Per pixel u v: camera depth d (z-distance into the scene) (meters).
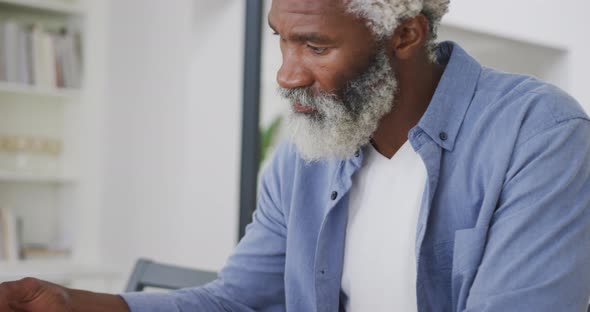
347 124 1.19
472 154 1.23
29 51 3.46
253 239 1.48
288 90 1.19
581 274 1.09
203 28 3.20
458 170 1.24
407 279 1.28
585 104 1.78
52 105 3.74
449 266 1.25
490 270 1.12
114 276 3.43
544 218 1.11
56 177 3.52
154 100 3.33
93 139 3.57
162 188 3.26
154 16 3.34
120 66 3.53
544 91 1.21
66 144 3.68
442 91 1.25
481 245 1.18
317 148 1.22
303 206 1.40
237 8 3.27
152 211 3.30
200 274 1.65
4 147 3.50
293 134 1.22
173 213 3.18
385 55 1.19
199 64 3.19
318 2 1.13
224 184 3.25
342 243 1.33
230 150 3.26
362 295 1.33
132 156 3.44
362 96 1.18
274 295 1.47
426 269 1.25
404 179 1.29
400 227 1.28
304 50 1.17
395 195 1.29
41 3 3.47
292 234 1.40
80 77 3.59
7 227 3.41
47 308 1.20
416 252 1.24
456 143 1.25
